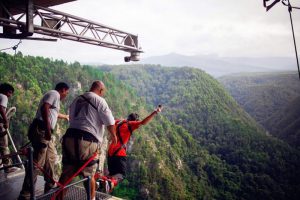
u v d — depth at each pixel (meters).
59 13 8.71
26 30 7.17
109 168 4.46
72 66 162.00
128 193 107.31
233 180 142.62
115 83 179.75
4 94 5.40
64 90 4.59
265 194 132.25
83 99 3.71
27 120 93.19
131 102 174.88
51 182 4.62
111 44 11.27
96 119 3.64
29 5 7.11
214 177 143.62
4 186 5.11
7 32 7.78
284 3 5.70
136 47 12.43
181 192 116.31
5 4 7.27
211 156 160.50
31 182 3.07
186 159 150.38
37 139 4.29
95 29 10.47
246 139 174.75
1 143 5.74
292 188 138.50
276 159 158.00
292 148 176.38
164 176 115.62
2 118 5.55
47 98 4.27
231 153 165.12
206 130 188.75
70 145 3.54
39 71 136.88
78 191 4.71
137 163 115.75
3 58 122.25
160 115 167.62
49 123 4.15
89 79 160.50
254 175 146.25
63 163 3.65
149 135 139.75
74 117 3.66
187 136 165.12
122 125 4.49
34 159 4.29
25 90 112.62
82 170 3.56
